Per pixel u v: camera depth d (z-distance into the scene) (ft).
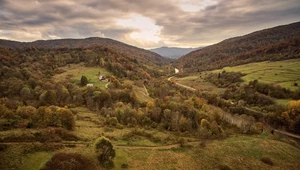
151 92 559.38
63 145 195.72
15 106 333.62
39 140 197.57
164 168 191.31
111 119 308.19
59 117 249.55
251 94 489.67
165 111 348.79
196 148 242.58
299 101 379.35
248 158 233.96
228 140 282.15
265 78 581.53
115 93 447.83
